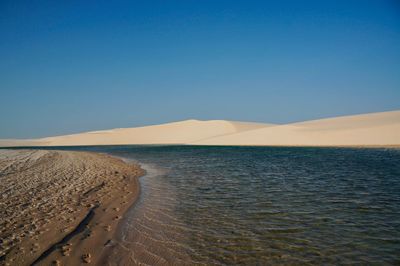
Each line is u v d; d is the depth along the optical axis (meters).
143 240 7.11
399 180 14.55
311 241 7.06
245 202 10.74
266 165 22.05
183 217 8.96
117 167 22.11
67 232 7.43
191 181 15.46
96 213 9.15
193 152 39.81
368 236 7.33
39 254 6.18
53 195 11.29
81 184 13.81
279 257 6.25
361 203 10.37
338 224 8.21
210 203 10.65
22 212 8.96
